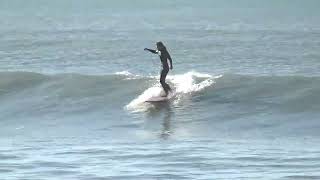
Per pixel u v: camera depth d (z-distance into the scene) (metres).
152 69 141.12
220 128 76.00
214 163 59.97
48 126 80.31
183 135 72.94
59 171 57.97
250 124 76.88
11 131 78.19
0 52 178.25
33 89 94.44
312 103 81.31
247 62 152.88
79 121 82.19
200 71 138.88
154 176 55.97
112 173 57.09
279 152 63.69
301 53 170.50
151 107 85.38
